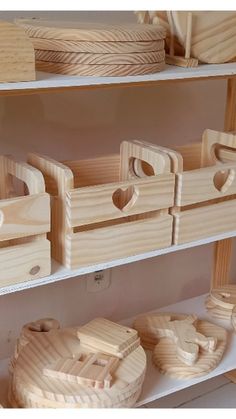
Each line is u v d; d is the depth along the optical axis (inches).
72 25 52.9
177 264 79.2
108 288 73.9
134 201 52.2
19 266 47.4
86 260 51.1
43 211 47.4
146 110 69.5
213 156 65.5
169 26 56.2
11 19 58.7
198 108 73.4
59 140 64.6
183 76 51.8
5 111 60.1
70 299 71.0
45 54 50.1
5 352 68.0
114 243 52.2
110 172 60.4
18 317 67.7
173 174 53.9
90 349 56.6
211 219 58.1
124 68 49.4
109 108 66.8
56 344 57.4
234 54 58.6
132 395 52.9
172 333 62.6
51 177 50.6
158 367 59.6
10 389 54.9
